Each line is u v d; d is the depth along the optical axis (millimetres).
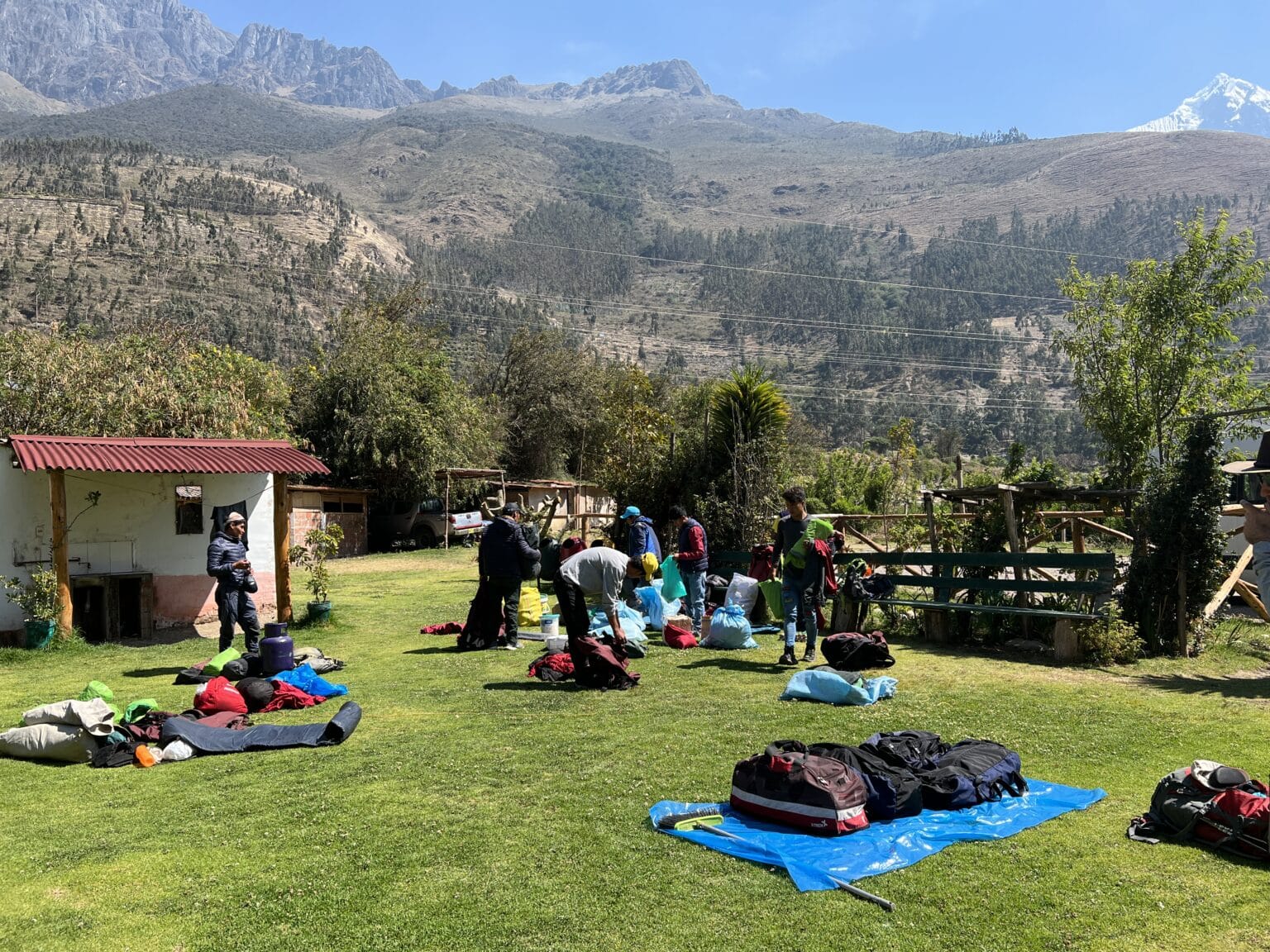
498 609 10906
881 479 38281
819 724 7000
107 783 6102
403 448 33219
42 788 6027
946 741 6500
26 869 4680
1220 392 19734
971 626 10781
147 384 22094
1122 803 5266
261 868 4625
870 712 7371
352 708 7355
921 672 8945
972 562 10453
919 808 5113
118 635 13242
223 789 5871
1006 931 3850
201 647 12242
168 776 6230
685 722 7125
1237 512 11516
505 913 4090
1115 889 4191
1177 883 4234
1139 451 20094
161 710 7895
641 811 5258
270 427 27984
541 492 39719
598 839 4871
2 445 12109
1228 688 8109
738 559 13773
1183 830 4688
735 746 6445
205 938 3959
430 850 4773
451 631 12367
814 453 49125
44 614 11766
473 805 5410
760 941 3811
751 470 16031
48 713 6727
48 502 12734
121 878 4555
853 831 4805
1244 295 19375
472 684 8859
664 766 6020
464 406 38031
